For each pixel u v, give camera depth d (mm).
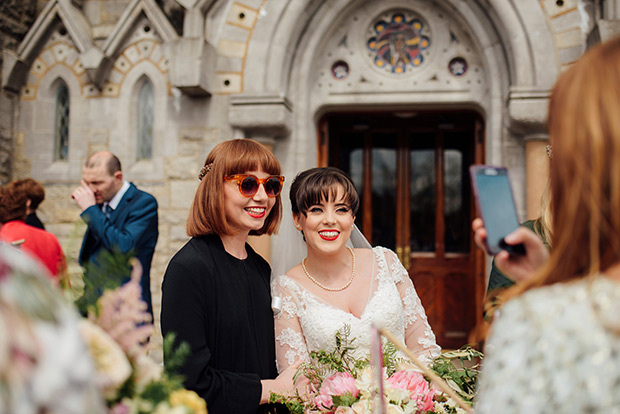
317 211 2090
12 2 5777
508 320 759
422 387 1583
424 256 6379
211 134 5461
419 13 5559
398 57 5625
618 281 713
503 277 1619
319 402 1608
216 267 1845
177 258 1811
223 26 5465
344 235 2109
